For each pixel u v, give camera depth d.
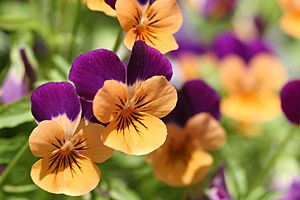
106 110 0.31
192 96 0.38
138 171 0.43
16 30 0.43
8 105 0.35
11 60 0.38
